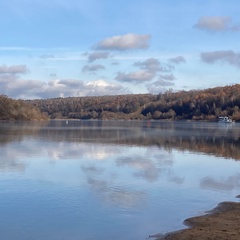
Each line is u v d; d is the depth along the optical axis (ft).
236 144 142.61
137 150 117.29
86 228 40.06
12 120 485.97
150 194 55.42
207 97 592.60
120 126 343.46
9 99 510.17
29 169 76.89
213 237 35.19
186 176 70.90
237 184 63.57
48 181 64.28
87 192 56.24
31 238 37.24
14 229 39.78
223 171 77.30
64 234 38.32
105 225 41.01
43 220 42.75
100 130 255.70
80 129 267.80
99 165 83.61
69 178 67.21
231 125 393.50
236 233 36.32
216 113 552.82
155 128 297.33
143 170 77.25
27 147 122.01
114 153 107.96
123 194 55.26
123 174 72.02
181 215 44.55
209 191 57.93
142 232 38.55
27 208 47.55
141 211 46.32
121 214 45.06
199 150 118.93
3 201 50.85
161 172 75.05
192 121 570.46
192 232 37.22
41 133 207.41
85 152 109.19
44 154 102.53
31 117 529.04
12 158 93.40
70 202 50.47
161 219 42.96
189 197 53.83
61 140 155.63
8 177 67.72
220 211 46.19
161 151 115.03
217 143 146.92
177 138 175.11
